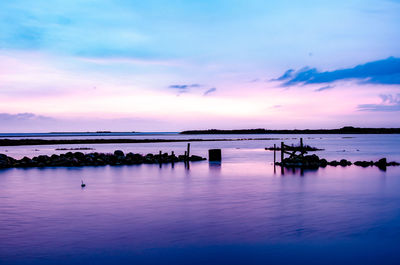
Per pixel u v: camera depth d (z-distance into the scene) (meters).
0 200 18.45
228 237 12.30
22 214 15.44
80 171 31.97
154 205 17.25
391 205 17.22
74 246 11.47
